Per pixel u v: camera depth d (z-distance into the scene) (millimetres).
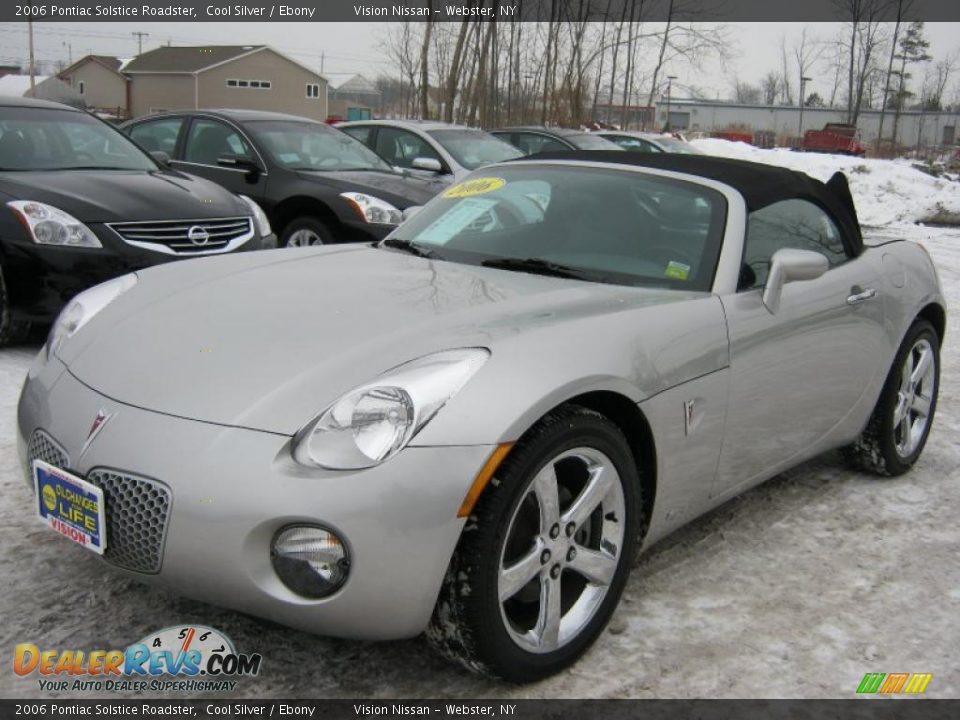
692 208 3301
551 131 13078
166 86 67500
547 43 27281
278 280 2977
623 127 29781
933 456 4469
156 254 5273
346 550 2096
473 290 2838
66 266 4984
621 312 2678
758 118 65062
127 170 6078
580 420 2363
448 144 9992
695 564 3170
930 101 64625
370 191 7301
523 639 2352
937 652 2705
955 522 3672
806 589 3039
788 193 3572
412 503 2096
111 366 2520
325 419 2184
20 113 6059
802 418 3398
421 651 2543
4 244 4930
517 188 3617
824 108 63906
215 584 2176
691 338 2773
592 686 2438
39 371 2740
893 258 4074
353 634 2199
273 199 7516
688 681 2486
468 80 26500
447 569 2174
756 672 2547
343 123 10680
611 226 3289
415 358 2309
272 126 8008
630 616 2793
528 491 2260
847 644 2717
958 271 10953
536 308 2645
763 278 3207
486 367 2270
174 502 2154
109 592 2748
